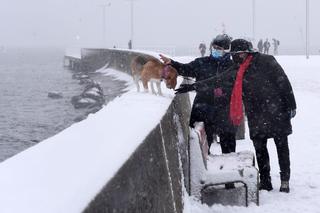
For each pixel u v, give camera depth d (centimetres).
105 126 487
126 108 628
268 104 698
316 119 1372
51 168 338
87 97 3609
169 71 769
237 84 706
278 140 707
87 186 305
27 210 262
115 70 4822
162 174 499
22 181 312
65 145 404
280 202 671
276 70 691
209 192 655
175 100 756
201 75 766
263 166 725
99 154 374
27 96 4628
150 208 424
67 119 3291
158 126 522
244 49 709
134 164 393
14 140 2759
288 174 714
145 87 810
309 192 717
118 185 345
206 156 688
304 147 1020
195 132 654
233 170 653
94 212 294
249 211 636
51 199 280
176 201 554
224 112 763
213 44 760
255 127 710
